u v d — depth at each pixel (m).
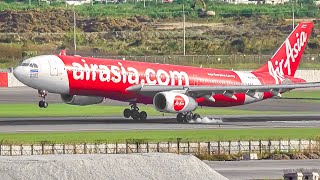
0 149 177.88
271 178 151.38
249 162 174.75
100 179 107.06
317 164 171.75
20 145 179.88
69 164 107.56
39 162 107.44
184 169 109.62
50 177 106.38
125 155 110.94
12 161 107.69
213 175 110.50
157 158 110.38
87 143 182.12
